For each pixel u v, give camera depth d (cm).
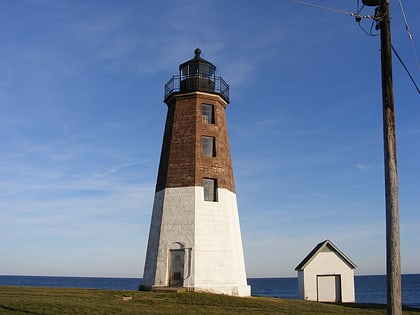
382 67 1548
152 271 3503
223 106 3997
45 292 3144
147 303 2817
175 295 3089
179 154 3688
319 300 3894
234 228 3684
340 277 3969
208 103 3838
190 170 3609
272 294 11600
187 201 3541
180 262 3434
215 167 3681
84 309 2467
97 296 3000
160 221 3575
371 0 1602
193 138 3697
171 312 2523
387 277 1438
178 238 3472
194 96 3812
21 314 2323
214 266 3425
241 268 3678
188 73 3894
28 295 2958
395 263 1430
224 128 3906
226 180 3716
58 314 2342
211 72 3950
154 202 3788
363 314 2903
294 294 11544
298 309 2956
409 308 3372
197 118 3753
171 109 3928
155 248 3547
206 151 3728
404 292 12156
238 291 3469
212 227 3509
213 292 3350
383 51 1552
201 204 3531
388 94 1524
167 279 3412
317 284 3922
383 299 9144
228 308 2808
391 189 1471
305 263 3916
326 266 3966
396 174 1481
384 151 1509
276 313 2719
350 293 3947
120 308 2562
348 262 4009
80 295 3025
